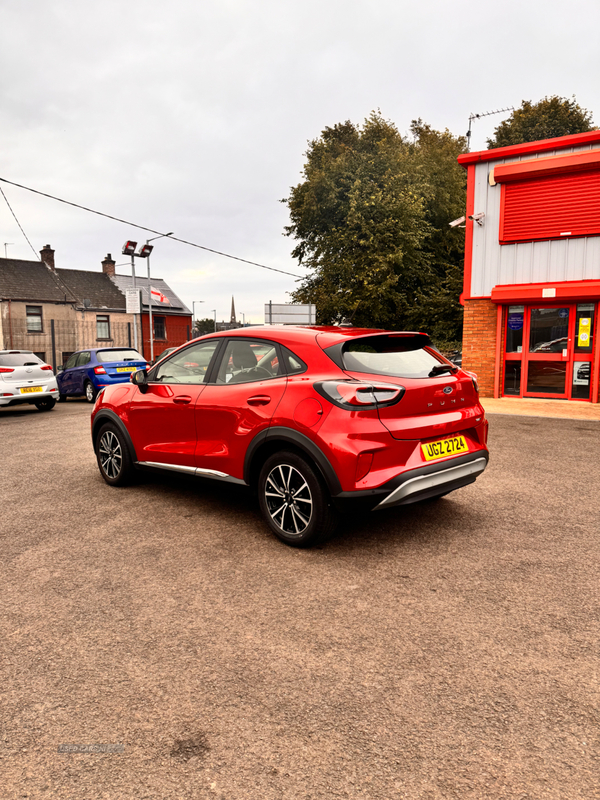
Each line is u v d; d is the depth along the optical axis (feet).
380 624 8.80
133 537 13.10
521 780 5.59
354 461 10.84
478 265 38.86
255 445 12.48
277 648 8.16
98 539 13.00
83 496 16.81
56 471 20.42
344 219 81.51
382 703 6.85
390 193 75.77
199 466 14.33
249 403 12.70
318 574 10.77
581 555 11.50
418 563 11.21
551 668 7.51
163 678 7.47
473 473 12.82
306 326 13.66
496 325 38.55
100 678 7.50
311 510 11.68
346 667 7.64
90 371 47.93
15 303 110.63
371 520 13.99
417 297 79.77
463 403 12.86
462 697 6.93
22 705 6.96
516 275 37.55
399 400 11.30
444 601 9.55
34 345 113.19
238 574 10.86
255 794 5.50
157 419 15.52
